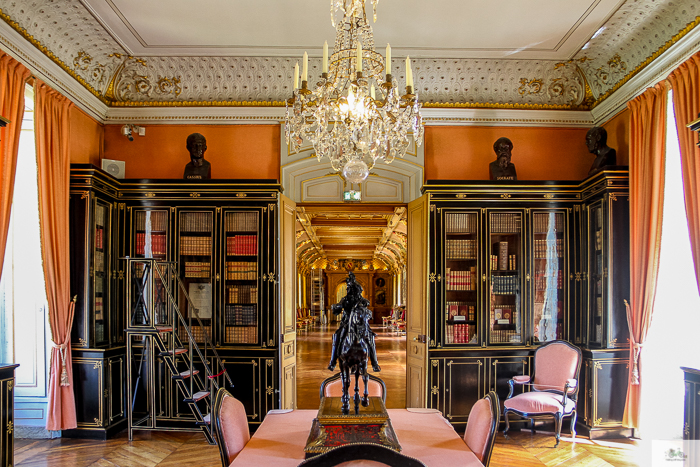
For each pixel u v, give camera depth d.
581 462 4.82
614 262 5.62
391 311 26.92
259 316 6.05
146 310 5.95
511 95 6.96
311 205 7.07
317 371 10.18
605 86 6.50
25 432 5.65
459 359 6.05
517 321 6.18
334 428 2.74
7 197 4.41
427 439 3.05
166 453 5.11
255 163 6.89
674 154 5.45
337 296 30.28
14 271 5.89
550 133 6.98
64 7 5.14
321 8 5.31
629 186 5.54
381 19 5.55
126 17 5.48
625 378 5.61
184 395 5.71
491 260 6.22
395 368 10.64
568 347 5.61
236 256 6.16
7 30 4.55
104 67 6.46
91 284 5.64
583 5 5.21
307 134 4.80
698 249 4.34
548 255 6.25
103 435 5.56
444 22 5.62
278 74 6.77
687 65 4.52
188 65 6.66
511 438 5.63
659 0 4.91
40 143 5.09
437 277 6.14
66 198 5.46
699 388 3.63
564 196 6.25
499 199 6.22
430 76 6.81
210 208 6.20
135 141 6.90
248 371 6.02
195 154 6.37
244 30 5.82
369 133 4.57
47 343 5.80
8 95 4.47
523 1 5.16
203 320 6.18
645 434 5.51
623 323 5.63
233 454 2.93
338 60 4.41
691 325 5.39
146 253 6.21
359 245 22.25
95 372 5.58
